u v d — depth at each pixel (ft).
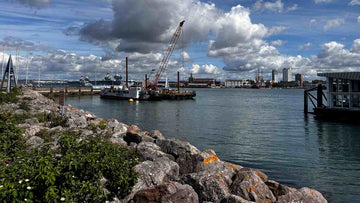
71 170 21.91
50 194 18.28
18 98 102.42
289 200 28.91
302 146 82.07
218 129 121.08
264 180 36.60
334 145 83.87
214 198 29.60
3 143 27.07
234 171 37.47
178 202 25.71
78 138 41.24
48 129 53.01
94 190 21.63
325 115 153.07
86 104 298.97
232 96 555.28
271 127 127.24
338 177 51.29
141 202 25.88
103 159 24.21
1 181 18.26
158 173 32.12
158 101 362.33
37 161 20.67
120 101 353.10
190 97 416.87
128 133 53.52
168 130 118.11
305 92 184.55
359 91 138.62
